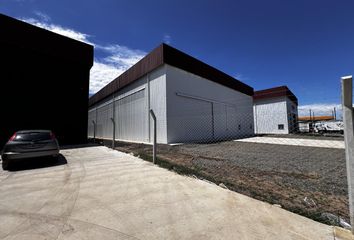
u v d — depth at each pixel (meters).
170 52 10.74
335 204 2.49
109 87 16.92
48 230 1.95
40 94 10.59
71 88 11.72
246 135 19.11
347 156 1.84
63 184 3.50
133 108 13.20
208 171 4.39
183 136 11.29
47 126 10.73
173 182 3.54
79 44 12.06
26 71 10.20
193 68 12.30
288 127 20.42
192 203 2.56
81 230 1.94
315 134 17.78
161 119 10.59
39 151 5.10
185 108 11.64
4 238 1.82
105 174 4.18
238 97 18.33
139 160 5.90
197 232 1.87
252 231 1.86
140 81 12.52
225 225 1.99
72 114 11.63
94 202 2.65
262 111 22.55
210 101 13.95
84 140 11.97
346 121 1.86
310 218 2.12
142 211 2.35
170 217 2.18
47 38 10.81
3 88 9.52
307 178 3.76
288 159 5.86
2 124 9.42
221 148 8.84
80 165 5.18
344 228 1.89
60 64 11.38
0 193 3.05
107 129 17.27
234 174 4.10
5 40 9.45
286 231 1.85
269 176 3.93
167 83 10.49
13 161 4.85
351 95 1.81
